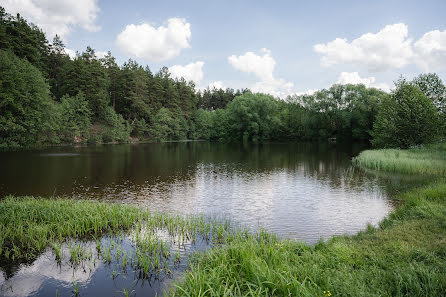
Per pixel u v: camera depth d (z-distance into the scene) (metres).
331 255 7.65
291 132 86.56
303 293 5.34
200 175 26.14
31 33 61.97
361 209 15.24
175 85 105.06
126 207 13.71
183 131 98.62
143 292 7.22
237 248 8.20
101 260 8.85
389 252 7.75
